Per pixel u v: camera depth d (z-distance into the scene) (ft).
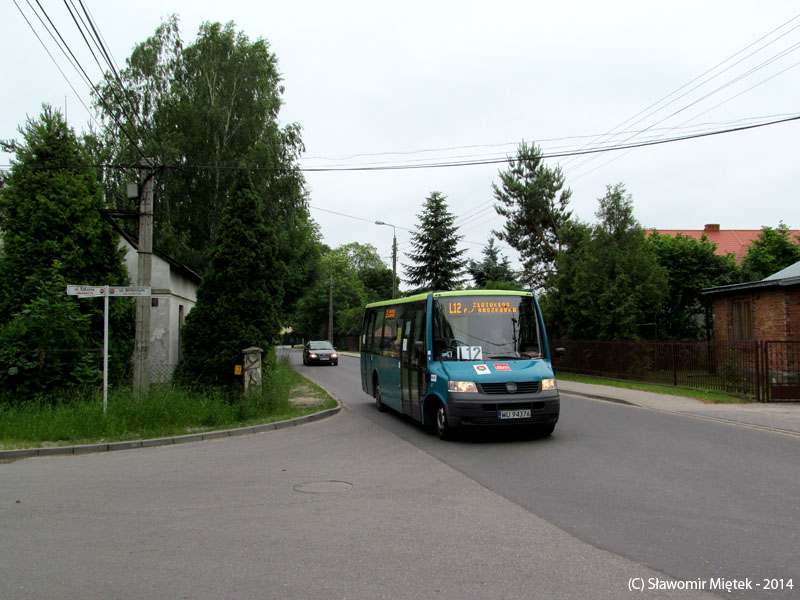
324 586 12.72
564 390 59.62
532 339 33.01
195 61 103.24
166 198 99.50
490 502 19.42
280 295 47.47
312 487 21.93
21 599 12.26
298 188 107.86
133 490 21.84
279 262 47.26
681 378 57.57
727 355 51.60
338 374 89.35
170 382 41.93
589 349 74.54
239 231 45.16
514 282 109.70
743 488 20.76
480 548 15.01
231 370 44.06
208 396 41.22
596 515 17.75
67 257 46.52
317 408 45.01
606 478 22.47
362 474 24.02
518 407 29.78
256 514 18.40
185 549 15.23
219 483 22.81
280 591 12.49
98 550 15.24
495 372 30.63
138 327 42.47
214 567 13.94
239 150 102.47
